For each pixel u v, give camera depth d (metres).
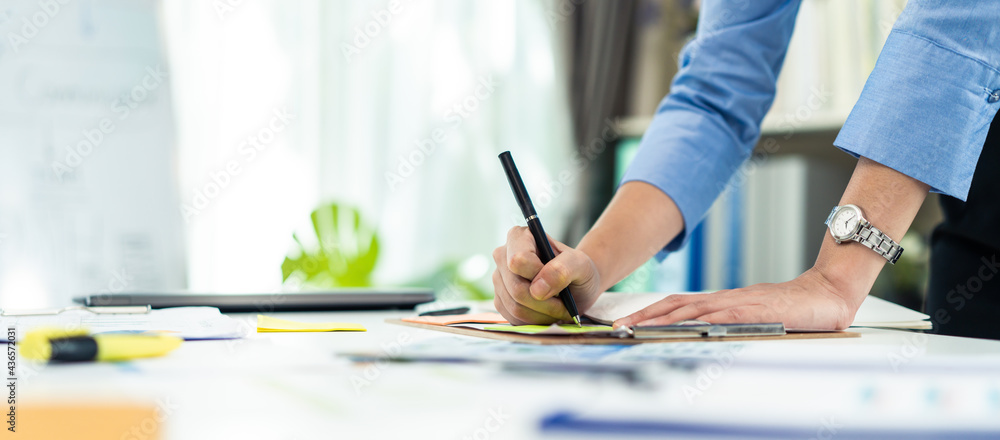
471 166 2.45
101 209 1.98
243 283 2.19
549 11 2.48
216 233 2.17
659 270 1.91
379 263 2.34
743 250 1.77
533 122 2.50
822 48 1.67
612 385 0.32
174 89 2.12
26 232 1.92
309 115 2.26
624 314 0.68
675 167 0.84
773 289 0.62
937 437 0.24
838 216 0.64
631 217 0.81
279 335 0.57
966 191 0.62
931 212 1.74
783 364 0.38
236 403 0.28
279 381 0.33
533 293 0.61
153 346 0.41
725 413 0.26
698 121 0.87
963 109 0.60
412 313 0.90
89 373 0.35
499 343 0.49
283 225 2.23
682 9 2.20
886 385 0.32
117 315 0.63
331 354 0.42
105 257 1.98
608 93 2.40
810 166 1.69
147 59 2.06
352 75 2.31
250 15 2.20
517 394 0.30
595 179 2.42
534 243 0.66
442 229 2.42
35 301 1.92
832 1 1.66
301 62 2.25
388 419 0.26
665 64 2.24
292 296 0.88
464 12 2.43
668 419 0.26
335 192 2.29
